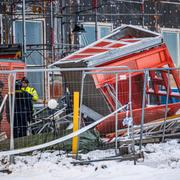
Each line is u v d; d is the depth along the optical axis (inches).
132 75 1784.0
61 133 1568.7
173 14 3292.3
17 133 1508.4
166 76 1884.8
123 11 3043.8
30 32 2728.8
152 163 1338.6
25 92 1604.3
